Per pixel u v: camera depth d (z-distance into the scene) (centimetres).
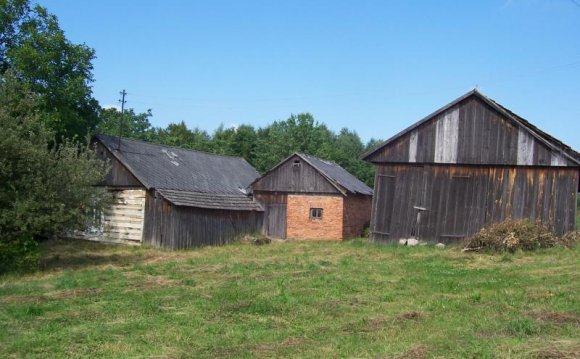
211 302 1256
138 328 1023
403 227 2688
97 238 2964
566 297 1247
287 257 2295
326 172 3666
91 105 2881
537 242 2245
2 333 994
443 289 1408
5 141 1830
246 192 3681
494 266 1858
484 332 949
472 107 2597
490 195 2539
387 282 1528
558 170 2434
